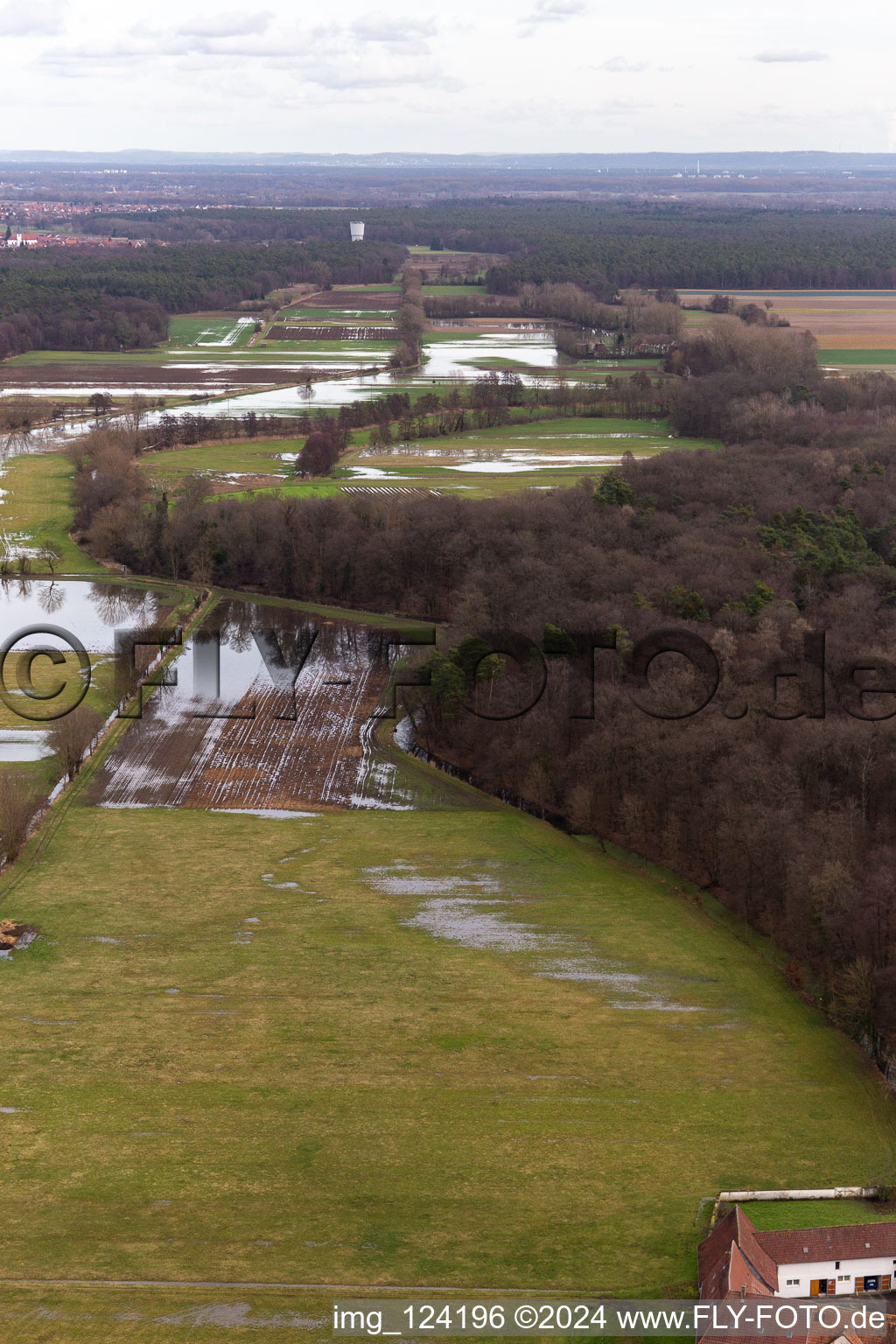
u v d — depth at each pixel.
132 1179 93.50
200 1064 108.12
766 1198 89.75
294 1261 84.31
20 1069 106.94
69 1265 84.12
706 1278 79.44
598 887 139.75
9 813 147.62
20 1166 94.69
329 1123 99.88
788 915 125.12
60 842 149.75
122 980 121.19
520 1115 101.19
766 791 133.88
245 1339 77.19
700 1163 94.75
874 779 135.50
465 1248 85.75
